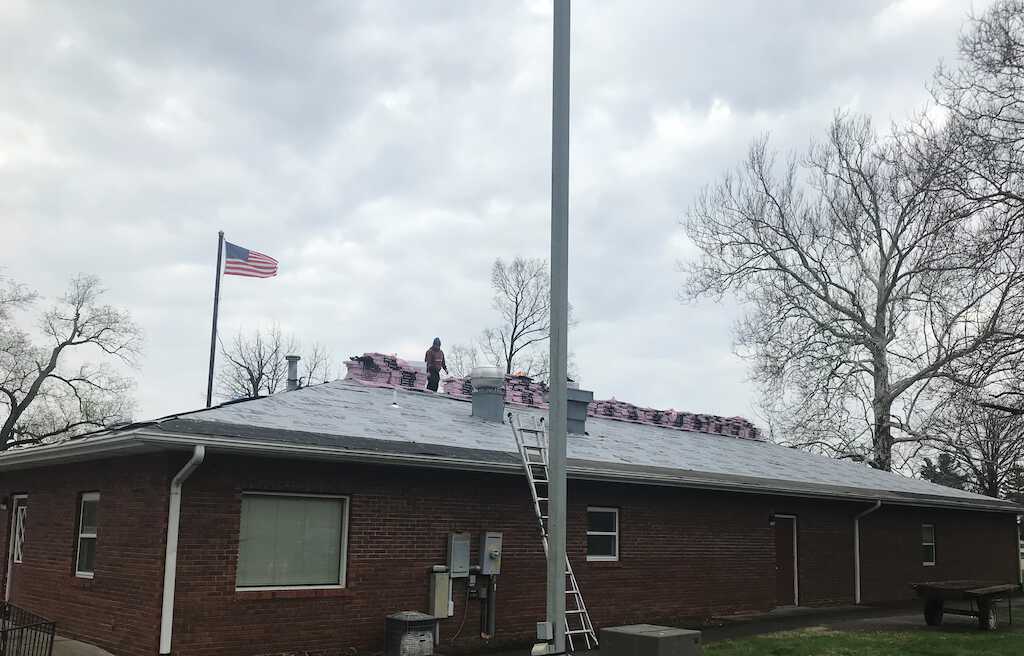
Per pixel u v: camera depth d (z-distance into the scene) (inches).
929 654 548.1
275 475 502.3
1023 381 817.5
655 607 698.2
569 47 423.8
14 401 1935.3
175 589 459.5
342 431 538.0
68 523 575.5
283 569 505.4
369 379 764.0
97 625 514.3
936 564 1022.4
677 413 1031.6
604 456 693.9
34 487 641.6
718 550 761.0
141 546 478.9
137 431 436.8
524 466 577.0
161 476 472.4
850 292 1567.4
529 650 556.1
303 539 515.5
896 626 701.9
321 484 519.8
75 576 554.6
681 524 732.7
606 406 965.2
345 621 518.3
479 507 593.9
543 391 887.7
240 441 460.4
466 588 578.2
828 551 884.6
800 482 823.1
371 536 537.3
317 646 505.0
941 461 1902.1
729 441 1040.2
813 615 781.9
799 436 1583.4
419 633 517.3
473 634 578.2
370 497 540.7
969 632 661.9
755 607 786.2
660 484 671.8
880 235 1499.8
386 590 538.6
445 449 561.6
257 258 1268.5
